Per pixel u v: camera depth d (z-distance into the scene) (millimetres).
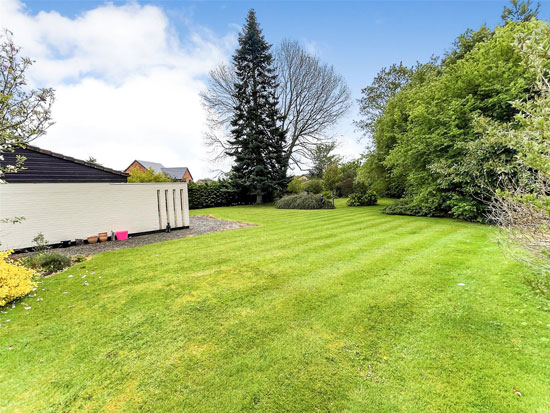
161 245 6508
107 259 5234
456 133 8438
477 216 8695
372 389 1795
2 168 4062
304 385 1851
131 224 7934
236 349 2271
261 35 20719
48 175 8352
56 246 6668
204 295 3404
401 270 4090
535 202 2191
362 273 4020
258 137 20172
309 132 22688
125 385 1894
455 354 2109
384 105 18812
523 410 1569
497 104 8023
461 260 4449
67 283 3900
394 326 2553
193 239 7129
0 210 6066
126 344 2377
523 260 2938
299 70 21141
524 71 7523
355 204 17438
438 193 9781
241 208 17656
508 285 3316
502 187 7105
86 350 2297
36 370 2057
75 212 6977
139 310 3021
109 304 3186
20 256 5883
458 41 13883
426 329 2479
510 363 1978
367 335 2426
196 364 2094
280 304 3094
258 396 1769
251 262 4781
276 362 2094
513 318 2576
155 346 2338
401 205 11633
